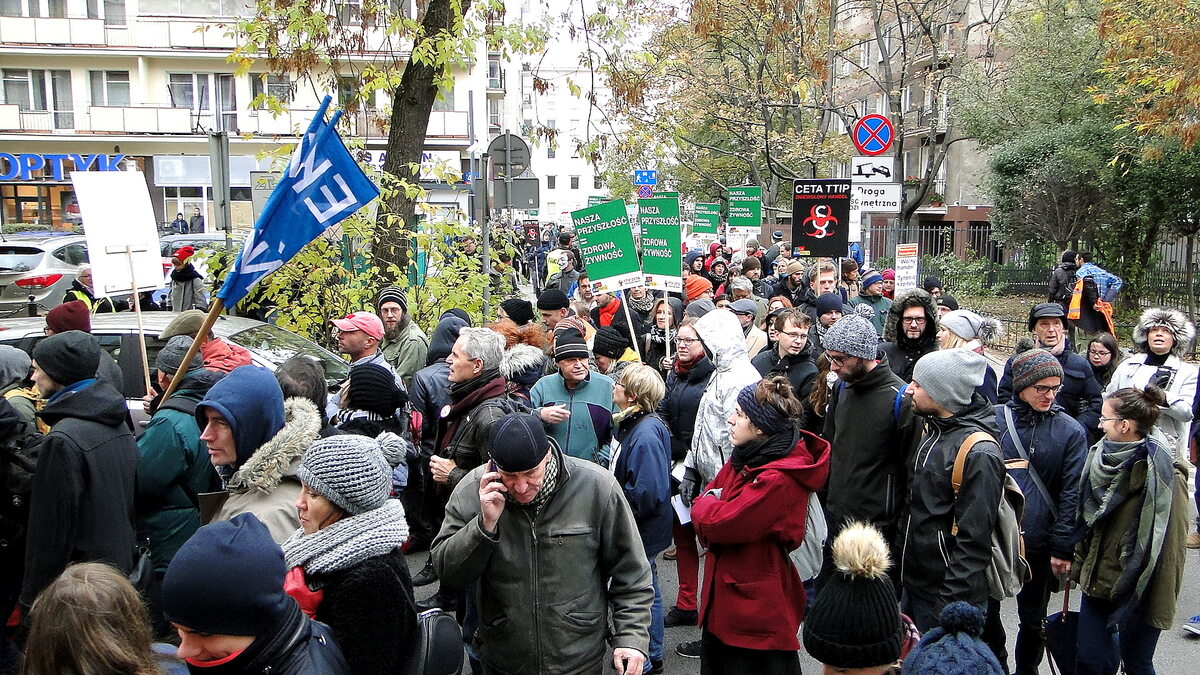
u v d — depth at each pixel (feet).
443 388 20.12
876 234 89.35
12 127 109.09
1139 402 14.26
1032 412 15.58
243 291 14.83
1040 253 84.74
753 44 88.94
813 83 78.43
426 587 20.79
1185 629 18.90
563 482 11.39
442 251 32.96
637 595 11.59
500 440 10.39
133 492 13.12
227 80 111.45
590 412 17.56
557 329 25.64
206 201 106.52
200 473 13.69
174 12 109.29
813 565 15.14
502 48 36.65
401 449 11.02
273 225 15.01
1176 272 72.79
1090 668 14.69
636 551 11.71
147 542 13.66
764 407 12.85
